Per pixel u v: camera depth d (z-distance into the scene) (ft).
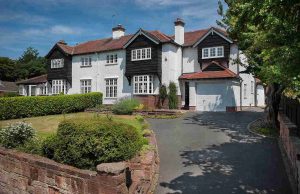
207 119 64.64
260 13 17.30
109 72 103.04
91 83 107.55
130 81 96.48
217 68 83.71
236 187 26.09
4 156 30.78
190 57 92.79
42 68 231.09
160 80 89.86
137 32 92.48
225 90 79.66
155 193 25.59
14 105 66.33
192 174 29.84
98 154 24.07
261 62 48.98
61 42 118.73
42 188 25.96
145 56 91.76
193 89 83.82
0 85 199.82
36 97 72.90
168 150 39.37
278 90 48.49
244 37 48.16
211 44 86.07
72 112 85.46
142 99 92.22
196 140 44.55
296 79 16.97
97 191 21.17
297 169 24.07
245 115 69.62
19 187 28.63
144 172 26.55
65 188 23.86
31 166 27.20
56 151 26.25
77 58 112.27
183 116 71.00
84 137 24.14
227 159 34.30
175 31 93.61
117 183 20.15
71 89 113.80
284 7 15.56
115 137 25.02
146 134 40.63
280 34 17.15
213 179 28.19
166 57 89.04
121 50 100.12
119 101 82.94
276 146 39.24
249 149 38.14
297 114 33.45
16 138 32.50
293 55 16.07
